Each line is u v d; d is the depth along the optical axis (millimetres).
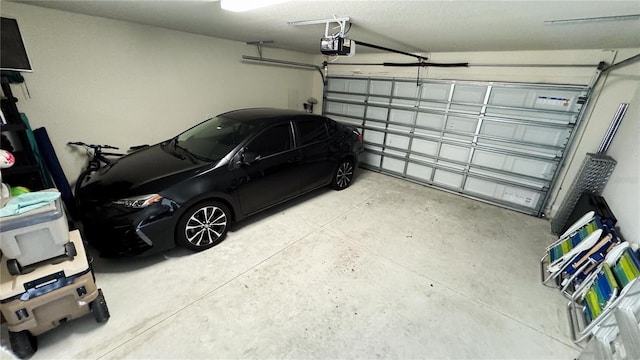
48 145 2936
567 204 3428
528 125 3961
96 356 1696
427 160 5102
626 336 1450
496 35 2836
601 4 1663
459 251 3031
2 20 2541
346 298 2260
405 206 4109
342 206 3967
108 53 3299
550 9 1846
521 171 4176
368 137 5863
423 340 1932
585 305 2154
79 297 1736
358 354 1808
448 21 2375
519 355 1867
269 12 2461
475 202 4473
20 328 1566
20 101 2820
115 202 2311
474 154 4547
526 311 2244
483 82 4172
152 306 2078
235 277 2420
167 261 2574
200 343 1820
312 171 3797
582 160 3719
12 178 2639
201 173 2613
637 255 2002
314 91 6648
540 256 3031
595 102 3480
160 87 3885
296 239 3057
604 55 3287
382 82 5332
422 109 4902
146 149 3270
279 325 1982
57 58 2953
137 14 2883
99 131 3465
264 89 5445
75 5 2607
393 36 3311
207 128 3408
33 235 1556
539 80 3779
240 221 3391
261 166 3074
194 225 2637
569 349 1927
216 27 3428
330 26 2898
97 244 2336
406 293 2357
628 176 2623
